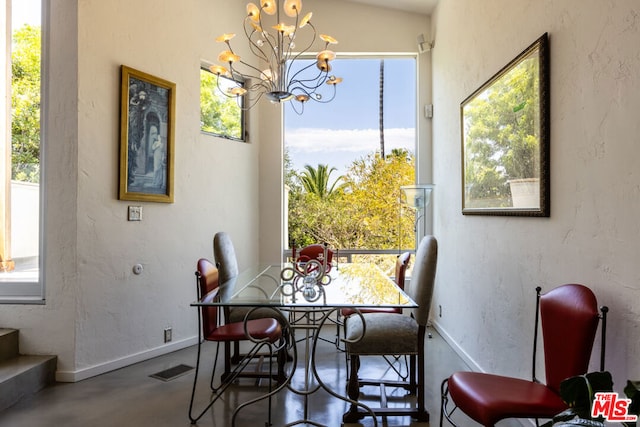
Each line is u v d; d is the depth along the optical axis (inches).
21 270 110.0
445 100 145.3
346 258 175.6
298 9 93.2
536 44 75.8
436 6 158.2
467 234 118.7
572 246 65.5
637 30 50.7
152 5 126.5
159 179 128.3
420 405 87.4
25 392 97.0
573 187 65.2
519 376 84.8
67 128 107.5
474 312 112.4
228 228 154.2
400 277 112.7
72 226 107.0
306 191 177.5
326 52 99.1
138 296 122.4
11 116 110.7
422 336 87.4
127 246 119.6
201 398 97.7
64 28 107.9
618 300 54.4
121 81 117.0
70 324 106.9
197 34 141.7
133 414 89.3
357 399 95.2
